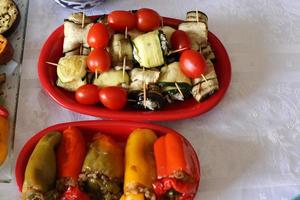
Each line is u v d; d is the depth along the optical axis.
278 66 0.71
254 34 0.74
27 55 0.68
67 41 0.65
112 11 0.70
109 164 0.55
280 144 0.63
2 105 0.63
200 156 0.62
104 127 0.61
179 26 0.67
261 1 0.77
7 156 0.59
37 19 0.72
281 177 0.60
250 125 0.65
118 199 0.55
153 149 0.58
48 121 0.63
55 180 0.55
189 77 0.63
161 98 0.62
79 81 0.63
